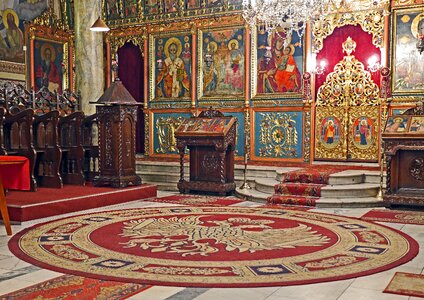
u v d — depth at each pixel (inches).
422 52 502.0
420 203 397.1
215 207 416.8
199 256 255.9
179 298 193.9
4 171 318.3
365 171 486.0
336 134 550.0
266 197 444.5
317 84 557.3
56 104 544.7
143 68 659.4
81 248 272.4
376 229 325.1
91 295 196.2
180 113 633.6
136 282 212.5
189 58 625.9
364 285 210.7
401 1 507.5
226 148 482.9
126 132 459.8
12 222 343.3
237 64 595.5
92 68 594.6
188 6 620.7
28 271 229.3
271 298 194.7
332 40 547.2
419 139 393.1
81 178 466.3
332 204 415.8
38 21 654.5
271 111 575.8
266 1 442.9
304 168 519.8
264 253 262.4
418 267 237.5
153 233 311.3
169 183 553.9
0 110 406.0
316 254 260.1
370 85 534.0
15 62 624.4
